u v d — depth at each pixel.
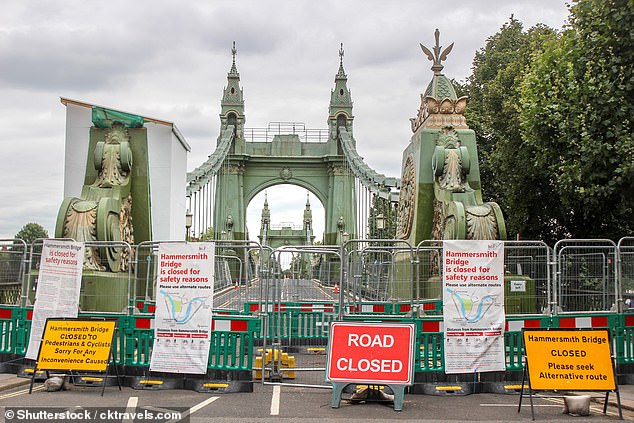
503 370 10.77
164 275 11.12
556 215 26.28
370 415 9.33
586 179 19.28
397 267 15.20
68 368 10.67
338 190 75.25
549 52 22.02
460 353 10.66
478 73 36.66
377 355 9.93
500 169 28.58
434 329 11.08
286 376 12.52
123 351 11.40
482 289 10.78
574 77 19.00
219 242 11.47
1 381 11.45
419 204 19.22
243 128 76.25
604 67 17.67
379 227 30.72
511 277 11.95
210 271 10.97
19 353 12.22
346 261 14.35
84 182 19.27
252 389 11.00
